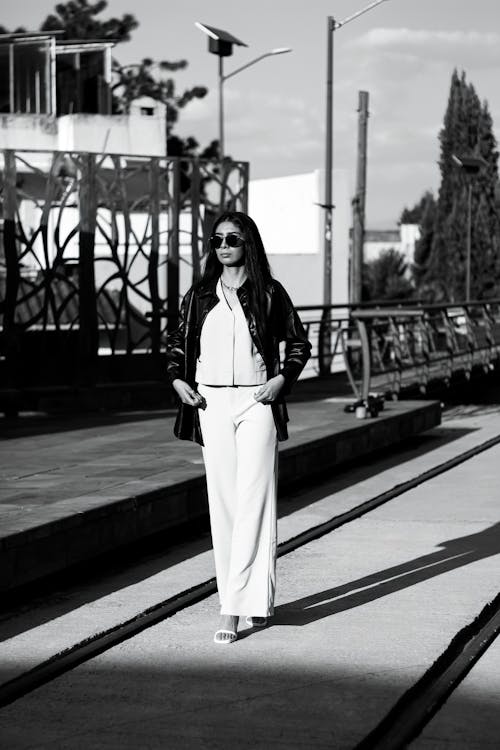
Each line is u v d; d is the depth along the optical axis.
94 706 5.23
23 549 7.21
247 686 5.47
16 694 5.39
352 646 6.12
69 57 50.25
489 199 74.75
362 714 5.07
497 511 10.47
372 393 16.27
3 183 16.20
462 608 6.93
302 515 10.33
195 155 70.19
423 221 93.88
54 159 16.47
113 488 8.95
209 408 6.26
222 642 6.23
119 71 68.69
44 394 16.42
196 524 10.17
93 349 16.73
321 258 56.03
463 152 75.62
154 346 17.61
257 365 6.21
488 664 5.89
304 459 11.83
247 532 6.22
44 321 16.59
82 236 16.67
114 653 6.07
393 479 12.53
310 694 5.34
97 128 47.28
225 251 6.21
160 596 7.39
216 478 6.30
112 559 8.69
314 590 7.46
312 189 57.53
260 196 59.25
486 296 74.56
